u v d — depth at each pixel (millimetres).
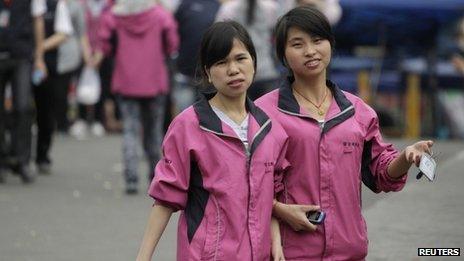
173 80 30891
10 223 21594
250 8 25641
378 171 12250
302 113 12086
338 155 12023
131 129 25422
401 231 19266
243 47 11695
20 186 26547
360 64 38844
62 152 34219
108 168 30438
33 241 19844
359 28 37719
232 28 11719
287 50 12203
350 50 39094
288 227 12016
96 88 39688
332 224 11969
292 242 12008
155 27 25328
